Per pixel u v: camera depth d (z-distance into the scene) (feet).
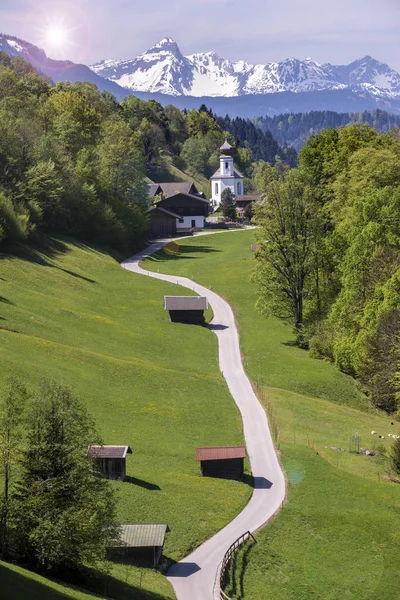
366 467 243.81
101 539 156.46
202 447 230.27
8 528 153.17
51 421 159.02
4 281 371.76
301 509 212.23
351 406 305.12
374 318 296.92
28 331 309.22
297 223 372.79
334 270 370.94
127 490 205.87
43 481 154.30
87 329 342.03
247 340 369.30
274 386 310.04
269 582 181.78
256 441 253.44
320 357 344.90
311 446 254.88
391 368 290.76
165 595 164.55
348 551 197.47
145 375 293.64
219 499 213.05
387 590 184.24
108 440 232.32
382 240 320.70
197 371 318.45
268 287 379.96
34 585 140.15
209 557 186.09
